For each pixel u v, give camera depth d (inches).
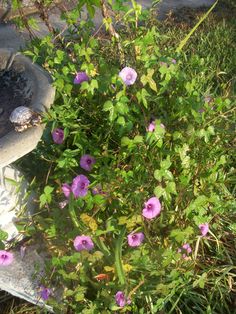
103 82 40.3
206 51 73.2
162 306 37.7
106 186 38.2
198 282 37.8
